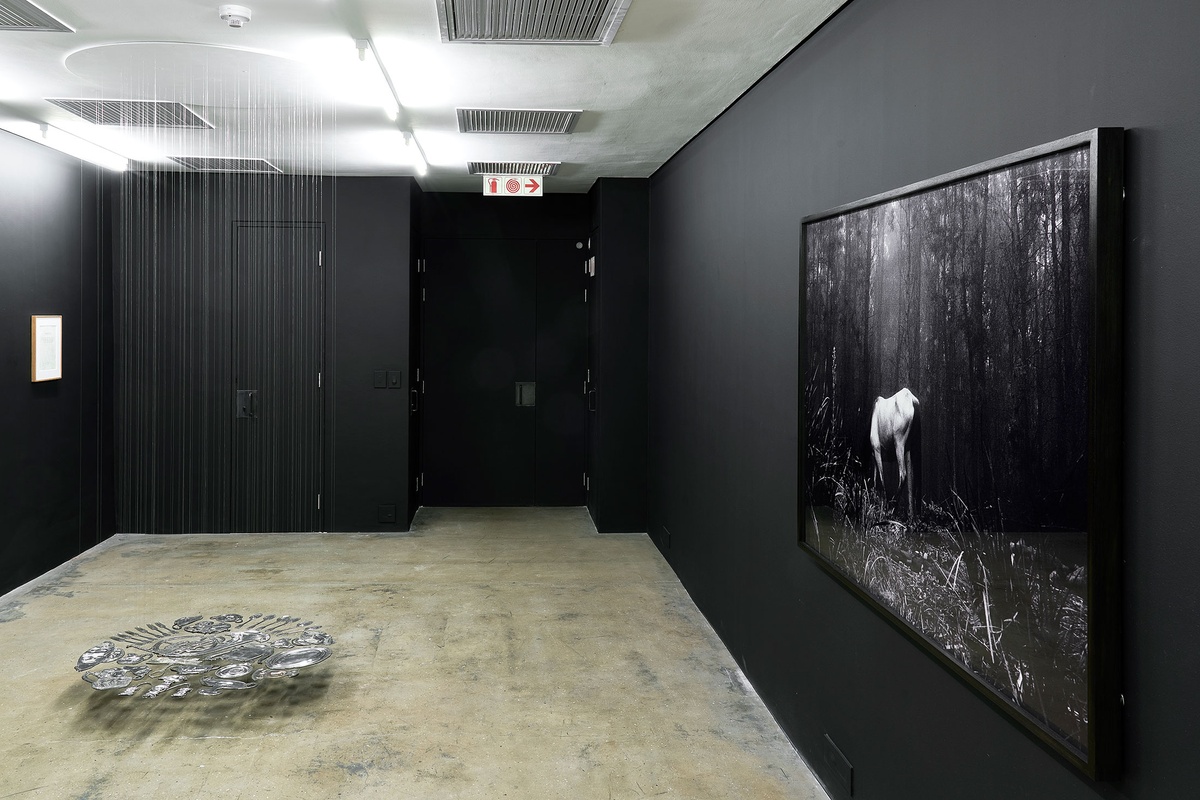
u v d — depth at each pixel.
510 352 7.73
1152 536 1.39
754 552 3.83
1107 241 1.45
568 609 4.96
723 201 4.37
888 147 2.42
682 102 4.12
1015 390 1.72
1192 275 1.30
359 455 6.79
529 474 7.81
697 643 4.43
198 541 6.47
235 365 6.66
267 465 6.74
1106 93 1.50
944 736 2.10
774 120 3.51
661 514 6.23
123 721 3.46
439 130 4.80
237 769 3.09
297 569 5.73
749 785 3.01
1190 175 1.30
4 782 2.97
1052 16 1.65
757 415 3.77
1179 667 1.33
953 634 1.99
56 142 5.16
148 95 4.04
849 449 2.62
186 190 6.54
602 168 6.22
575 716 3.57
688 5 2.79
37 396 5.43
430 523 7.14
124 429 6.57
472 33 3.06
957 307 1.95
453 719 3.52
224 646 3.83
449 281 7.65
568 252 7.71
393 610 4.90
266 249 6.64
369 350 6.76
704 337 4.81
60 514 5.74
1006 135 1.82
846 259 2.64
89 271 6.11
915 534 2.17
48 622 4.61
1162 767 1.37
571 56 3.37
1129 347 1.44
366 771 3.09
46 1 2.86
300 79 3.70
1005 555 1.76
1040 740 1.70
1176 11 1.33
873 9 2.52
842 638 2.79
